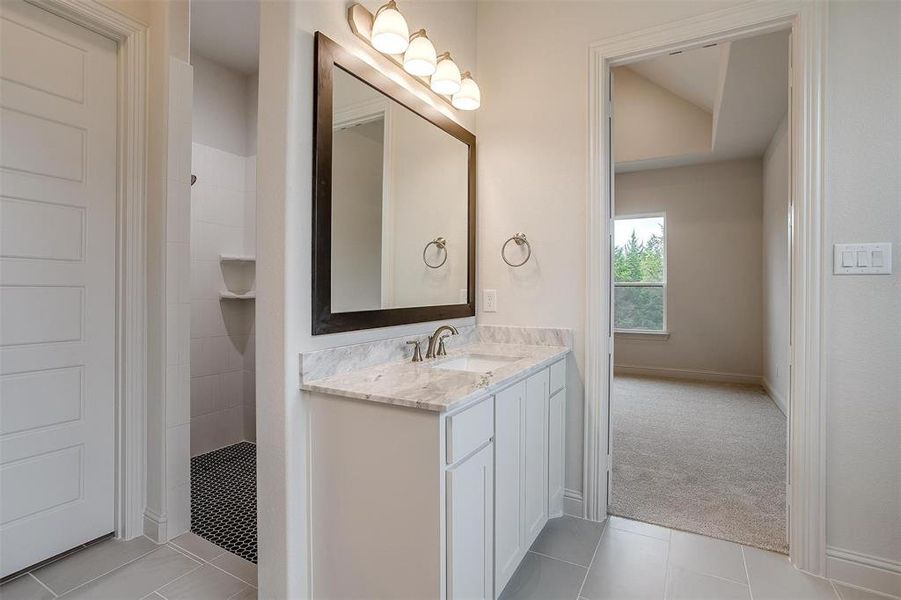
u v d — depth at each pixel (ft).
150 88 6.67
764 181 16.70
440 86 6.77
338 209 5.32
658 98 17.17
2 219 5.50
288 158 4.75
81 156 6.19
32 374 5.79
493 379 5.09
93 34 6.30
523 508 5.81
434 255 7.10
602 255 7.13
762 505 7.55
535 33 7.69
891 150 5.39
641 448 10.33
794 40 5.95
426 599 4.27
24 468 5.74
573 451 7.34
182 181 6.74
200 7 8.21
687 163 17.99
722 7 6.28
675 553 6.22
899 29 5.35
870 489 5.54
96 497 6.43
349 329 5.47
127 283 6.55
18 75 5.60
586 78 7.25
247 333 10.71
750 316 17.31
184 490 6.78
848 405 5.60
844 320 5.60
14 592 5.40
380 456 4.50
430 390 4.63
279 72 4.79
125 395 6.57
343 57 5.36
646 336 19.06
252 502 7.78
